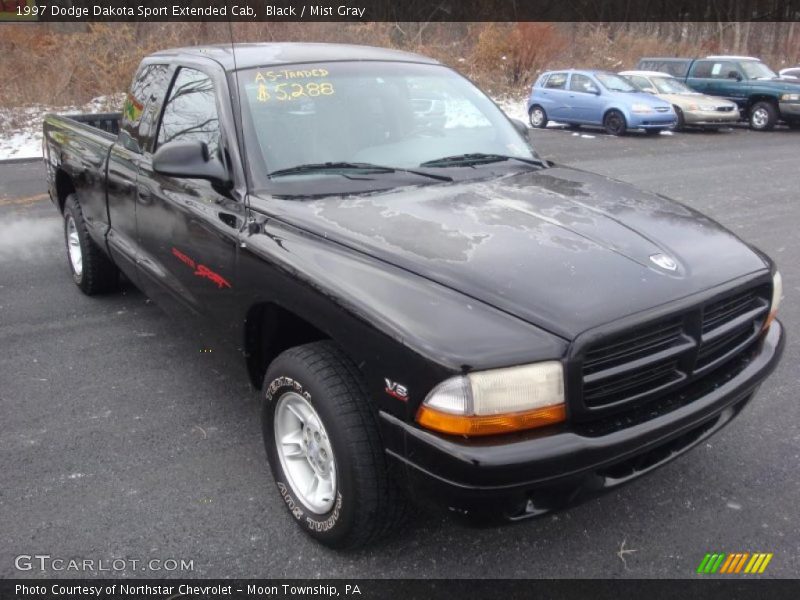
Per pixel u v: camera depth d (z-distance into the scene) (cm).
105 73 1572
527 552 285
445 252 263
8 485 325
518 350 224
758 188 1038
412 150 365
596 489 242
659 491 322
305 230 292
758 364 292
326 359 267
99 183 478
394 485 255
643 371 248
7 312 534
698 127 1916
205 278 346
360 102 372
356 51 413
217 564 278
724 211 880
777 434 368
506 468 221
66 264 655
